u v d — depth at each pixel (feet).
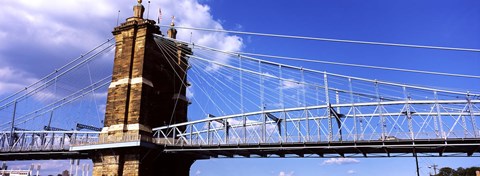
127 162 205.05
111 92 228.84
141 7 247.70
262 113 199.93
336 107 189.98
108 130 218.38
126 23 242.37
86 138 235.40
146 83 225.56
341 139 177.17
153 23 244.01
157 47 246.68
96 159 214.69
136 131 211.61
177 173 232.73
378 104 183.83
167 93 249.34
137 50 234.17
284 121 196.13
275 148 185.88
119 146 201.26
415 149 176.76
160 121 235.81
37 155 275.18
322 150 187.42
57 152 251.19
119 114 219.20
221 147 195.42
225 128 205.57
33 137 273.95
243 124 202.69
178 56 262.88
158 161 217.56
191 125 213.46
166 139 212.84
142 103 219.41
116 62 237.04
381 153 185.16
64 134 256.93
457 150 174.60
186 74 270.67
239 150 195.42
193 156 231.91
